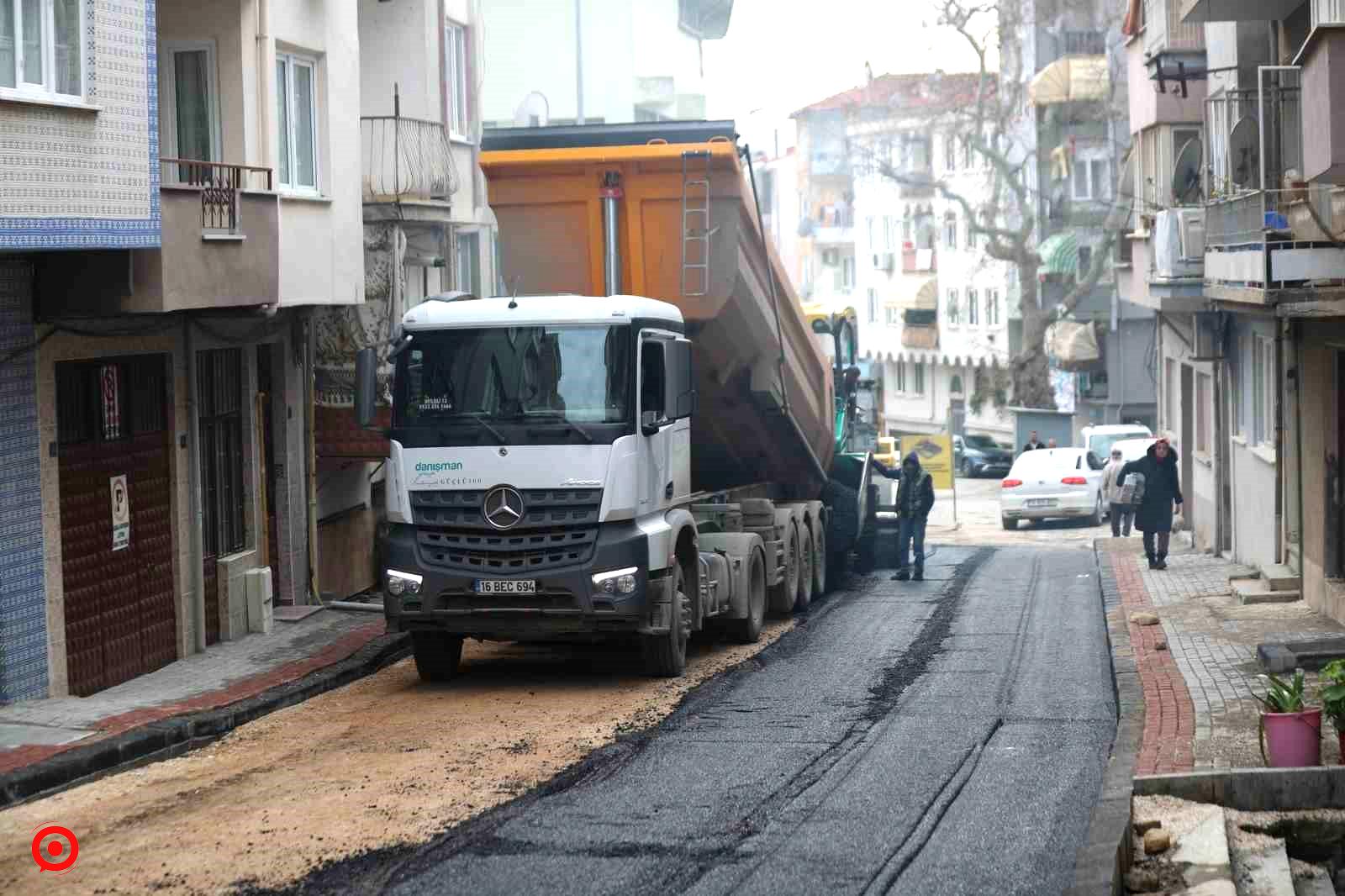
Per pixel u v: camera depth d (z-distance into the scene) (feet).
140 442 56.90
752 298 65.16
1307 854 35.35
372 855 32.30
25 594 49.06
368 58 86.12
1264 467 80.69
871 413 107.34
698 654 61.16
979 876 30.83
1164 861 32.30
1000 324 249.96
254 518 66.49
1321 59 49.03
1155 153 104.17
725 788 38.06
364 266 76.38
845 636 65.82
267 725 47.93
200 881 30.66
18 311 48.73
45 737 43.29
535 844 33.09
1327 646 53.01
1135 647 58.95
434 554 53.06
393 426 53.62
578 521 52.21
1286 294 58.54
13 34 43.88
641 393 53.67
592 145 61.00
